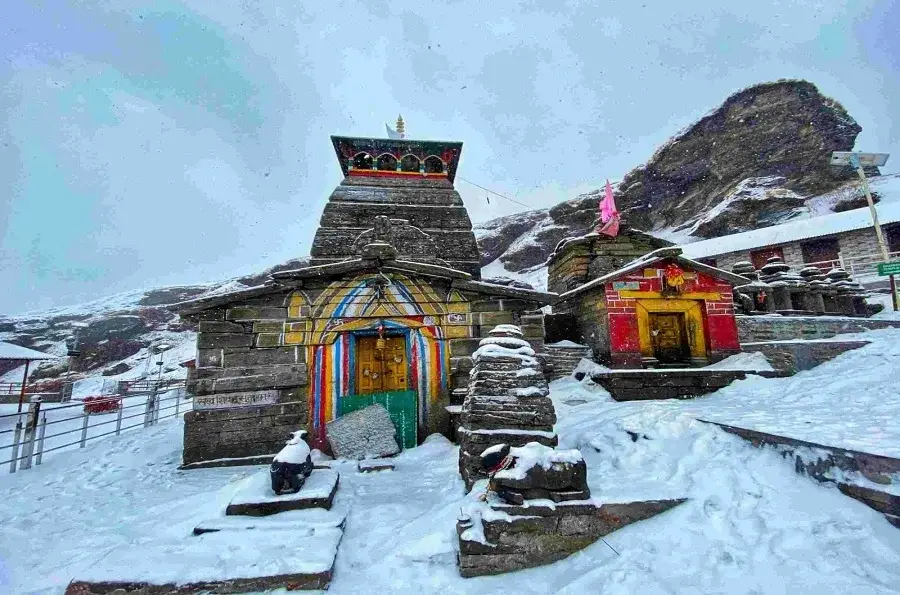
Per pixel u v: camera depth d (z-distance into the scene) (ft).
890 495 12.51
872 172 134.62
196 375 28.22
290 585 12.81
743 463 17.21
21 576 14.12
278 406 28.68
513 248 190.90
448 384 30.68
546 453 15.60
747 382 31.45
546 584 13.14
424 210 44.55
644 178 178.40
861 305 52.70
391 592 12.89
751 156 153.17
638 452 20.27
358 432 27.63
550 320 43.86
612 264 45.62
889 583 10.67
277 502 17.47
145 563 13.50
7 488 24.70
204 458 27.40
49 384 106.01
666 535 14.15
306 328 30.09
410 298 31.30
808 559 12.05
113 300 221.46
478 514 15.11
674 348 36.06
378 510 18.29
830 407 22.79
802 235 82.58
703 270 35.96
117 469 28.35
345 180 45.73
